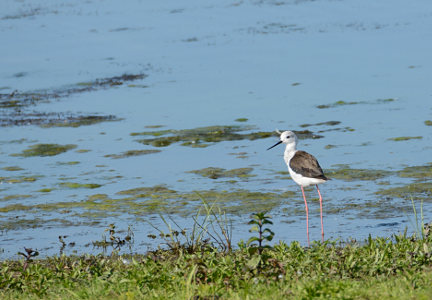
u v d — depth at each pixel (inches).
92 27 1604.3
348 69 1170.6
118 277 366.0
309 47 1350.9
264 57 1285.7
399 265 347.3
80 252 487.2
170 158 748.0
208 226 533.3
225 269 350.9
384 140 778.2
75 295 330.3
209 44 1411.2
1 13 1795.0
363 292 297.7
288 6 1782.7
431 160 693.9
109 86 1128.2
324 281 319.9
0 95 1092.5
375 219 533.3
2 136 857.5
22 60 1334.9
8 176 698.8
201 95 1043.3
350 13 1680.6
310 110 935.7
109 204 605.3
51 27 1610.5
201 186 645.9
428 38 1382.9
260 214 354.0
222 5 1814.7
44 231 541.6
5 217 578.9
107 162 740.7
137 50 1387.8
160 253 442.6
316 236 498.9
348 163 698.2
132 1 1908.2
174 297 313.7
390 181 632.4
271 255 386.0
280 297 299.6
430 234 412.8
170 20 1654.8
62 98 1061.1
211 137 828.0
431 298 282.5
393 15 1643.7
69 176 694.5
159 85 1120.2
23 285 367.2
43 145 812.6
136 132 860.0
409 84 1053.2
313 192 616.4
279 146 780.6
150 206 594.6
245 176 673.6
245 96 1025.5
